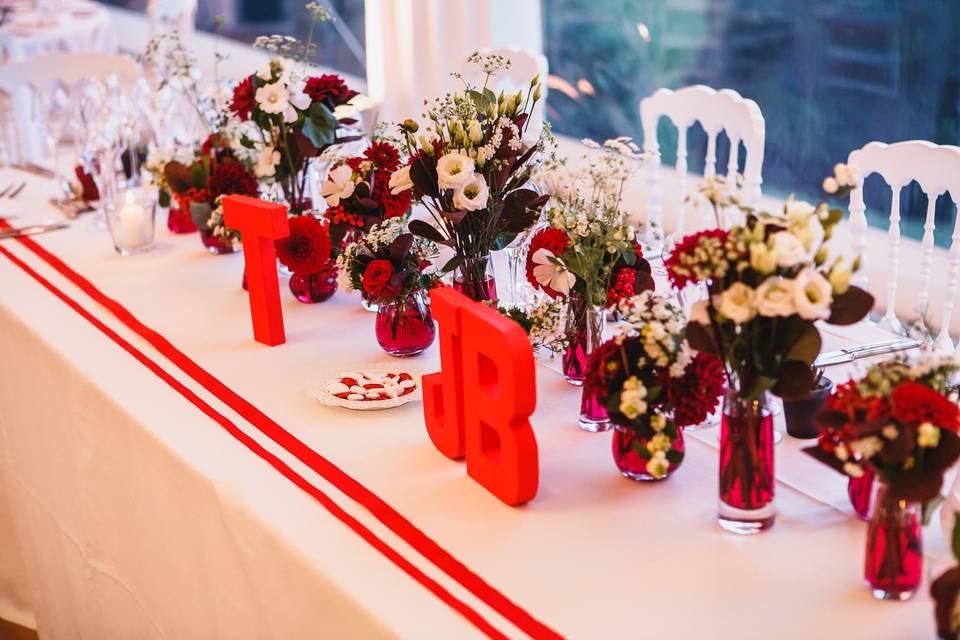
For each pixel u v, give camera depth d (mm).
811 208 1244
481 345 1479
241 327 2238
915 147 2381
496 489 1528
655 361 1442
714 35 4875
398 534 1469
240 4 7441
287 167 2336
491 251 1938
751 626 1241
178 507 1774
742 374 1326
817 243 1248
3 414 2510
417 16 4305
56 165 3119
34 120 3795
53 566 2422
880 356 1707
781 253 1195
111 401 1947
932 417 1127
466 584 1348
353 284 1998
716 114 2857
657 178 3102
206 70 6801
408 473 1623
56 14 5660
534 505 1517
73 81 3658
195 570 1776
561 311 1863
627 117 5352
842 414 1237
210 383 1974
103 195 2688
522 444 1467
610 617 1269
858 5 4273
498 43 4418
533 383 1442
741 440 1377
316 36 6930
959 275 3787
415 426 1779
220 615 1727
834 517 1446
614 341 1469
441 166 1787
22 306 2393
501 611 1290
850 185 1248
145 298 2412
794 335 1278
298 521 1523
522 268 2164
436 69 4340
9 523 2684
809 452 1299
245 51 7285
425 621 1292
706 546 1397
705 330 1312
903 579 1258
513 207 1890
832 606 1267
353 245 2008
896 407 1136
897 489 1169
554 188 1829
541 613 1281
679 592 1308
